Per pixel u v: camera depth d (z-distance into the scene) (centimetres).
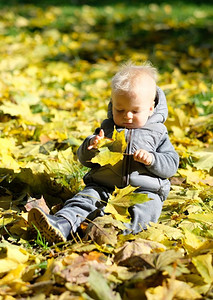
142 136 388
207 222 387
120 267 310
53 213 407
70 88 905
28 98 779
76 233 358
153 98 392
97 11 1784
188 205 427
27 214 385
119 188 387
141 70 393
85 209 372
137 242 333
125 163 382
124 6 1869
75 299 274
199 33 1411
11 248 332
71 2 1973
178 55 1209
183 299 279
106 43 1343
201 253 322
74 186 447
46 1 1988
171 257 306
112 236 343
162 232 361
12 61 1116
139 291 283
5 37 1387
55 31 1474
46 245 347
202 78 987
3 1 1989
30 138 632
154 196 386
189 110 726
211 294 287
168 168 384
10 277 305
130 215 372
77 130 649
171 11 1720
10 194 450
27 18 1667
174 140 602
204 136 635
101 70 1073
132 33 1444
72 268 305
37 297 277
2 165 505
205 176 500
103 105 774
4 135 618
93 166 405
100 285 277
